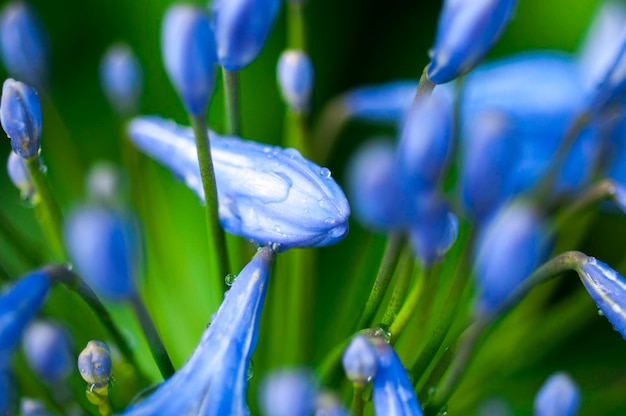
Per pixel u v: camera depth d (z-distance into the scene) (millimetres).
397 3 554
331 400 405
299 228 414
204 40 410
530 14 559
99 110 555
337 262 530
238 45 424
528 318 492
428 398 434
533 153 502
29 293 410
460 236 490
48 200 445
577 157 495
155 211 500
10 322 405
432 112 420
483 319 427
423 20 553
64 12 551
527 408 498
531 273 430
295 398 388
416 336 457
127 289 395
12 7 492
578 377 501
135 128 452
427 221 424
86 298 424
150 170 503
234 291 414
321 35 554
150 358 480
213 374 406
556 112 498
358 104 520
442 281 487
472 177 429
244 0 419
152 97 557
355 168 413
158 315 487
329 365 446
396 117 521
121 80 503
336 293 529
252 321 411
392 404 409
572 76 499
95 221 391
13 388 407
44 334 420
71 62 555
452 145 447
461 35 415
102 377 422
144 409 403
